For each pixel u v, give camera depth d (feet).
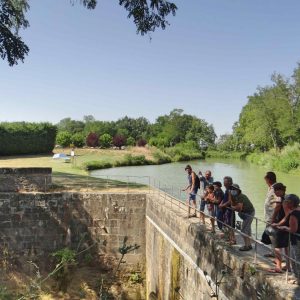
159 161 229.45
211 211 43.98
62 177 98.73
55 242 72.90
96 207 73.00
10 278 71.51
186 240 47.88
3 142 191.11
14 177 74.84
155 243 63.67
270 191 33.47
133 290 70.54
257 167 208.74
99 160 191.93
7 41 55.31
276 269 30.73
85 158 204.03
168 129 469.16
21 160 171.83
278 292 27.84
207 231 43.39
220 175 159.63
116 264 72.38
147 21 46.57
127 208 72.95
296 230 28.09
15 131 195.62
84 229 73.10
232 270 35.35
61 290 68.59
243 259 34.32
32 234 72.69
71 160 175.94
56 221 73.00
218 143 446.60
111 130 418.10
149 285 66.95
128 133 444.55
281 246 29.94
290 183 131.13
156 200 65.82
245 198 37.09
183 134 469.57
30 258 72.49
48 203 72.90
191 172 53.16
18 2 63.10
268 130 243.81
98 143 300.61
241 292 33.50
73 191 75.56
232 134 404.16
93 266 72.49
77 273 71.26
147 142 379.96
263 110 238.89
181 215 52.47
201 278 42.37
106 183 86.94
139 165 211.82
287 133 225.76
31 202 72.69
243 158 314.96
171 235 54.24
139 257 72.54
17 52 56.29
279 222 30.01
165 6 45.93
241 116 351.46
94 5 52.49
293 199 28.45
